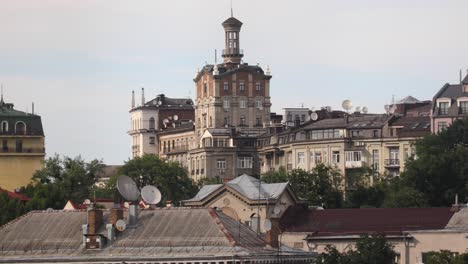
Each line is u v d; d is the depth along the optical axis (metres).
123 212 178.88
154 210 176.25
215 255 168.12
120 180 176.50
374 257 185.88
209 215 174.25
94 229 175.00
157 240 172.12
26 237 177.88
